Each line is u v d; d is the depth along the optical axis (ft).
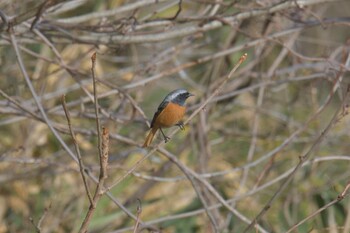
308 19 44.93
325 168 48.65
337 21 42.27
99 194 22.63
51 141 49.49
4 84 46.98
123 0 47.19
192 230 45.24
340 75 38.34
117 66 54.29
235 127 54.34
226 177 49.03
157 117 31.99
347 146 50.14
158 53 46.34
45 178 47.98
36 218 45.57
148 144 32.65
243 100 53.26
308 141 48.83
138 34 38.09
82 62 48.57
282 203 46.26
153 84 49.34
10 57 47.80
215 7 41.19
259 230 32.78
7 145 48.47
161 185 46.70
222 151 52.60
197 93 53.72
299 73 55.83
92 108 44.83
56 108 38.86
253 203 45.19
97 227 43.27
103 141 22.12
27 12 32.30
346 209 43.32
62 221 44.83
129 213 32.12
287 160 49.88
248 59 52.26
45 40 35.47
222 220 45.06
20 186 47.65
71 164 48.91
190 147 49.88
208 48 53.78
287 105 52.75
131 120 37.73
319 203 44.42
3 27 33.81
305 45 57.36
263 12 39.19
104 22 39.81
